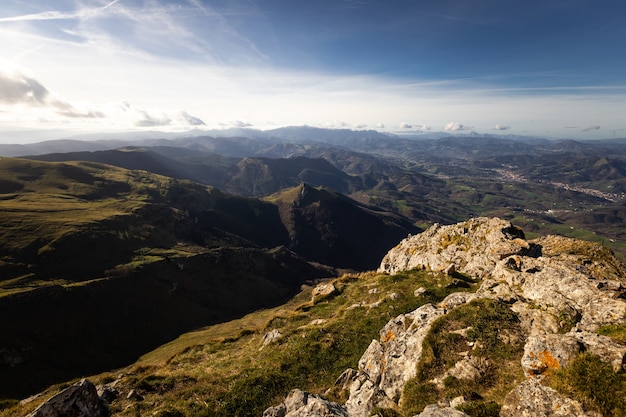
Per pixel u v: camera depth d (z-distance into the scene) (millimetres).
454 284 36750
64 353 113375
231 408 21328
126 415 21000
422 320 24141
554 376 14344
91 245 179875
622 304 20641
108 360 119500
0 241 161125
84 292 138750
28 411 22453
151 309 153000
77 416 19156
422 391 17922
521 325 21891
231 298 189875
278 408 18641
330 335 29828
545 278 27172
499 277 33812
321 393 22062
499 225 46375
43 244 167375
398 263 58344
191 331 144125
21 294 123875
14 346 105688
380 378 21219
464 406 15070
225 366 29062
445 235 52625
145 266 175500
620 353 13945
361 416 16812
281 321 38906
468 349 20250
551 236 48031
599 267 34719
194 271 193250
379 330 29531
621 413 11914
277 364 26047
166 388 24688
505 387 16797
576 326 19891
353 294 42625
